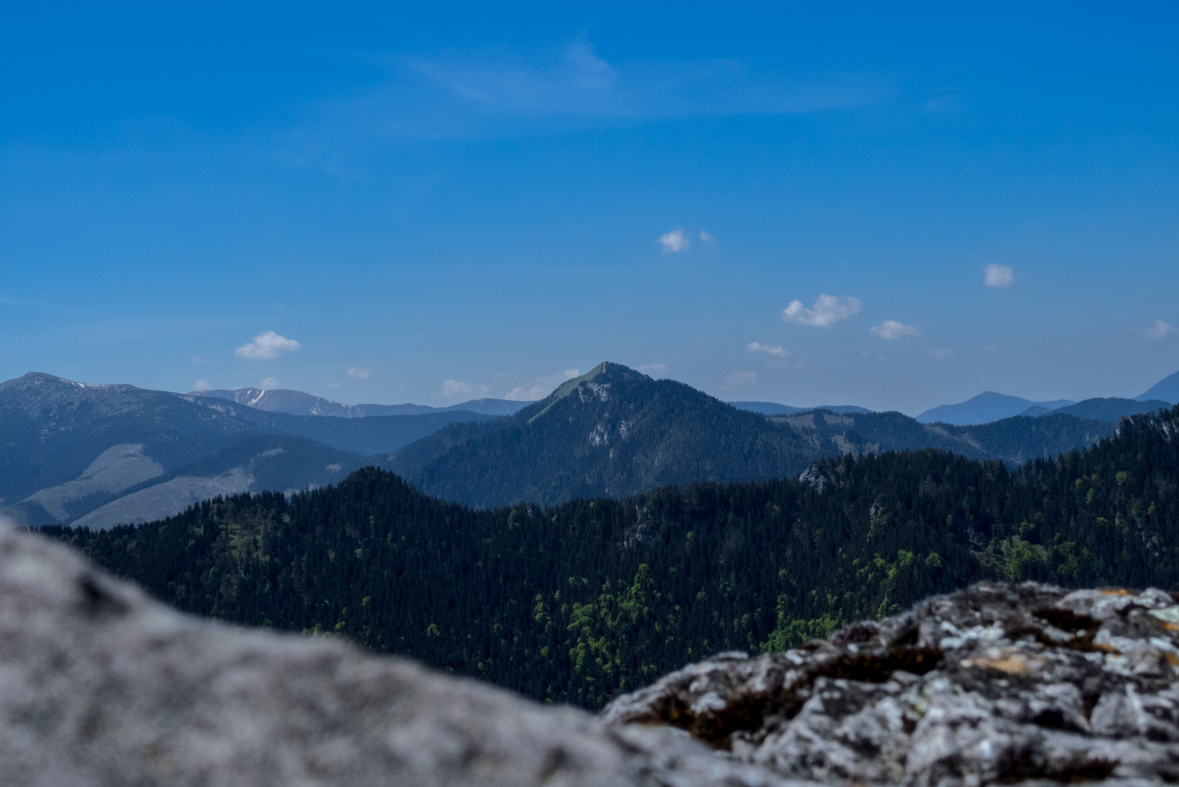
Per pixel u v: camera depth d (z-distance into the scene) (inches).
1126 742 456.8
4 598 299.0
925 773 461.7
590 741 311.9
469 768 285.0
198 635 314.5
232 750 274.1
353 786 271.4
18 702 271.6
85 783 257.4
